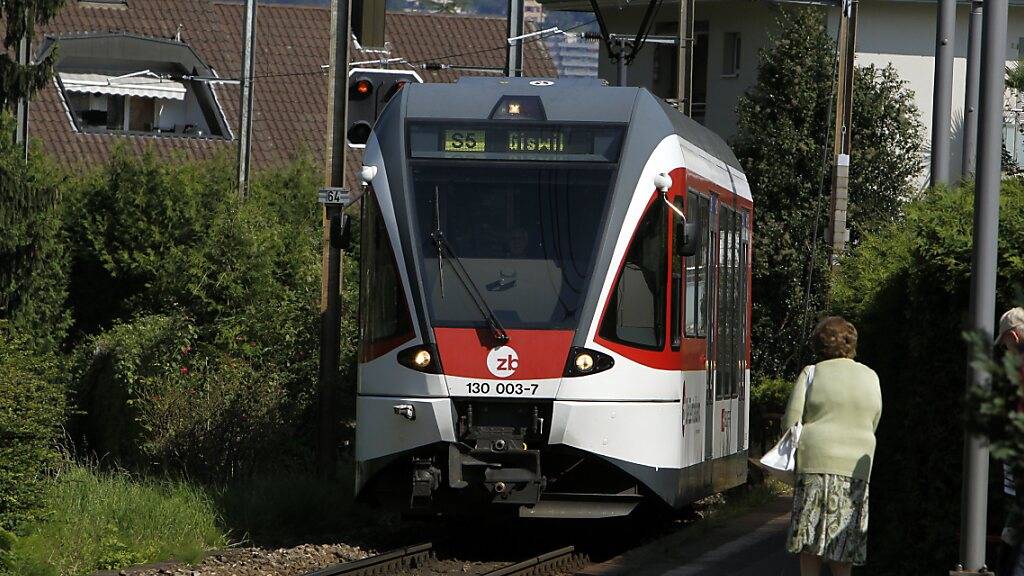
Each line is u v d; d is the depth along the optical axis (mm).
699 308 54344
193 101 179000
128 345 76438
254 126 176875
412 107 51906
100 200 100438
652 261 50000
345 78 68125
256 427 68438
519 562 48812
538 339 48219
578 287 48906
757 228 125125
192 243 96438
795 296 122062
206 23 189375
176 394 69188
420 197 50250
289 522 59219
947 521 35500
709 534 53031
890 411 39000
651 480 49219
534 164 50500
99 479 60281
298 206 123500
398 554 49062
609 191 50000
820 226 124875
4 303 85688
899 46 157500
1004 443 16828
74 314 101500
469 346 48344
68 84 170375
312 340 78375
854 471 33812
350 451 75875
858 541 33906
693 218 53031
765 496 63844
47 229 86750
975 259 31469
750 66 157875
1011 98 142250
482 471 48281
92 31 179125
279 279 91438
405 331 49031
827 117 120312
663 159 50781
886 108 130500
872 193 128625
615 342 48750
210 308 87125
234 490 61188
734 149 130125
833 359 34625
